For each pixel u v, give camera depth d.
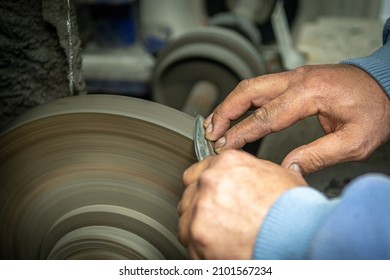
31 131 0.70
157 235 0.72
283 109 0.71
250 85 0.74
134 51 2.02
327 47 1.82
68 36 0.78
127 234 0.73
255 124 0.71
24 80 0.82
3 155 0.71
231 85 1.60
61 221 0.73
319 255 0.45
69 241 0.73
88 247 0.73
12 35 0.78
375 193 0.45
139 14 2.14
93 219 0.73
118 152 0.71
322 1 2.22
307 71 0.75
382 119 0.74
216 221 0.50
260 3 2.00
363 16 2.24
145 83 1.87
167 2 2.26
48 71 0.82
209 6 2.25
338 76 0.74
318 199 0.50
